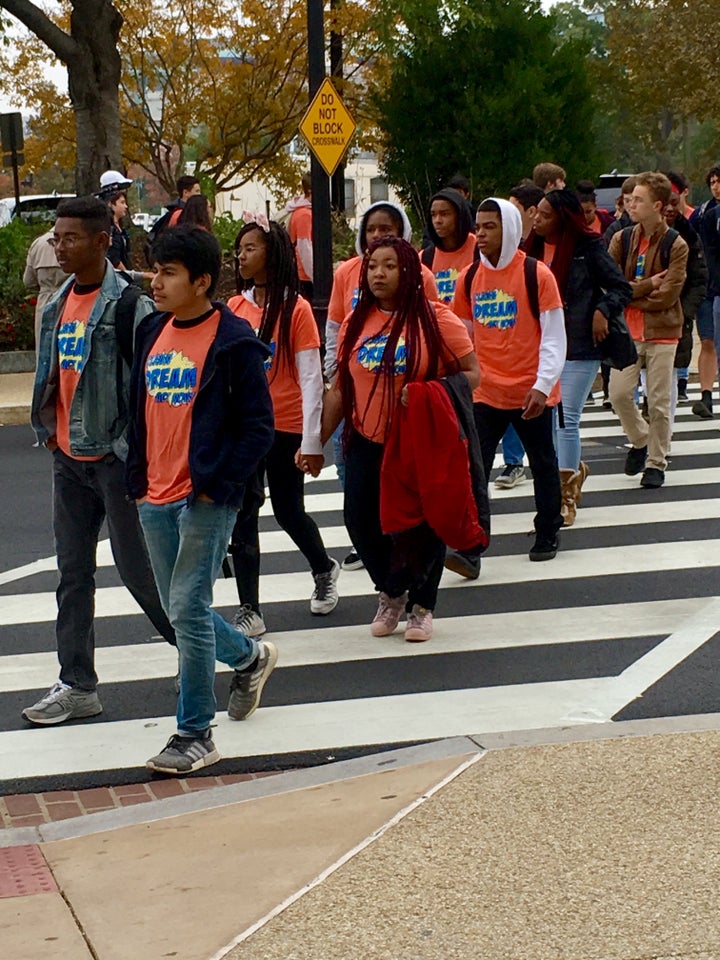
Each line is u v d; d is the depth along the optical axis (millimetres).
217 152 27312
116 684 6305
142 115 26344
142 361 5211
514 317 7680
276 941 3730
